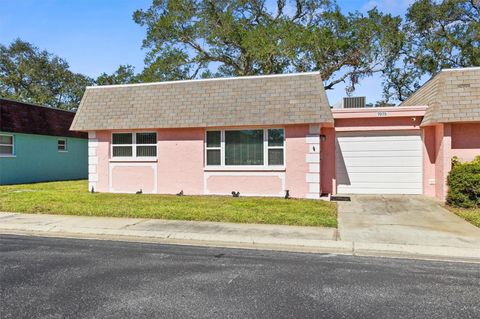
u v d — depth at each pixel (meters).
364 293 4.86
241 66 29.77
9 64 42.97
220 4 28.61
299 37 25.80
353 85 27.33
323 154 14.91
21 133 21.48
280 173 13.52
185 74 29.97
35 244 7.59
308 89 13.41
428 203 12.28
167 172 14.62
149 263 6.24
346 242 7.36
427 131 14.20
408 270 5.86
